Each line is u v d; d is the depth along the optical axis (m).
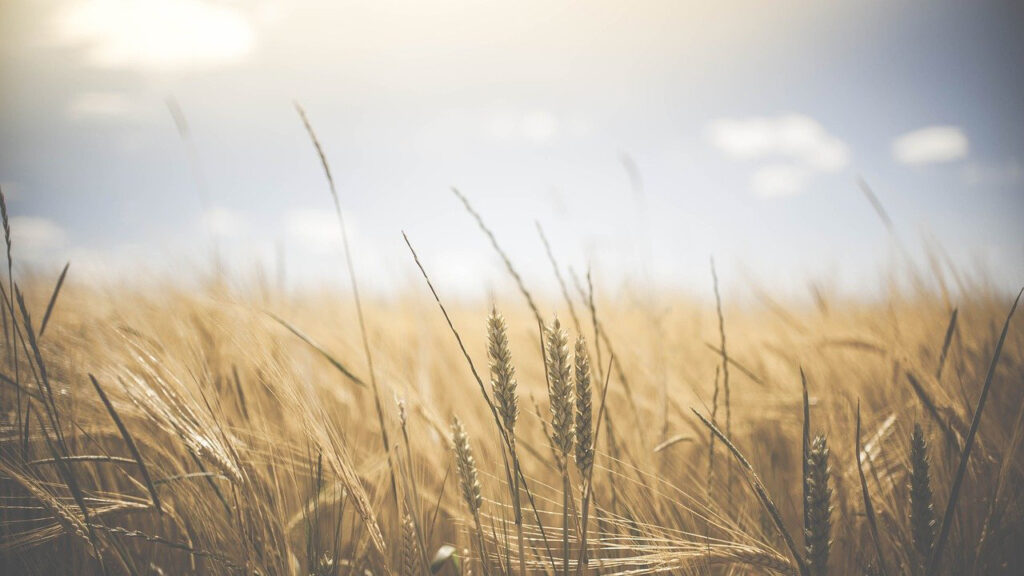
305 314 2.95
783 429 2.30
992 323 2.22
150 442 1.71
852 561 1.61
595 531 1.47
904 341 2.26
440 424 1.83
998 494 1.52
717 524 1.41
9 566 1.54
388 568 1.43
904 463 1.65
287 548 1.41
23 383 1.63
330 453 1.44
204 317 2.27
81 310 2.44
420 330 2.86
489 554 1.46
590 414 1.08
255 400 2.01
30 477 1.40
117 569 1.57
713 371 2.63
